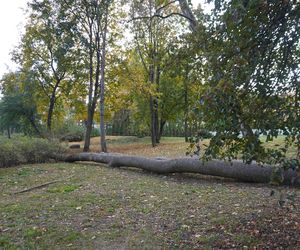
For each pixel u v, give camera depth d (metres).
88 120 20.23
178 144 24.20
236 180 8.86
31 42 21.27
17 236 5.12
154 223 5.54
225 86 2.92
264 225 4.96
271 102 3.09
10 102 25.61
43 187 8.88
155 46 20.47
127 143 27.27
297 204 5.75
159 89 25.61
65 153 15.57
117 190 8.17
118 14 21.02
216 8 3.22
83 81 21.89
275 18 3.08
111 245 4.73
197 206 6.38
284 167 2.82
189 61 4.09
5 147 13.23
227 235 4.74
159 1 12.81
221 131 3.08
